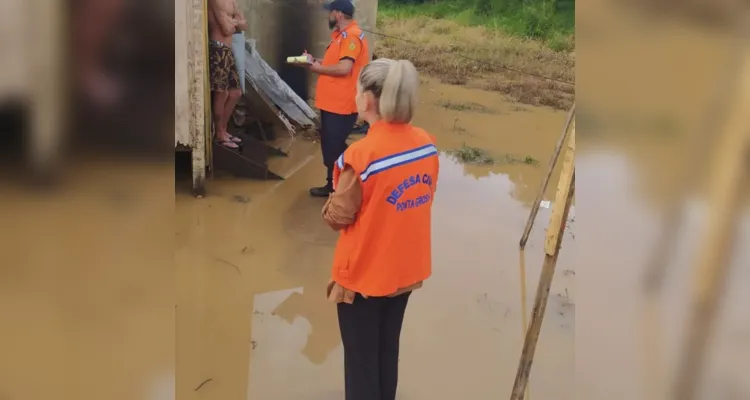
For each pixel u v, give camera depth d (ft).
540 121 31.71
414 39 46.47
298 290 13.52
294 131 23.91
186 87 17.28
